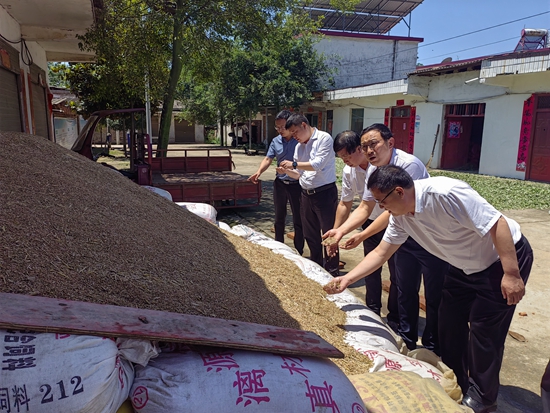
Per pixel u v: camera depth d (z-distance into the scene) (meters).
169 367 1.49
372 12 24.77
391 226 2.66
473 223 2.13
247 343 1.57
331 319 2.64
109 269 1.85
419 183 2.23
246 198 7.94
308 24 12.24
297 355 1.70
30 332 1.25
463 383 2.70
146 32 9.66
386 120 18.02
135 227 2.45
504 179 12.59
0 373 1.17
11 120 6.93
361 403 1.67
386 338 2.55
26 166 2.48
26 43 8.36
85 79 12.87
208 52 10.13
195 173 9.60
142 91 10.42
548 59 10.64
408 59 24.11
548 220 7.61
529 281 4.66
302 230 5.10
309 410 1.52
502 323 2.37
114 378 1.32
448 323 2.65
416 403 1.78
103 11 8.32
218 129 36.66
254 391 1.47
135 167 7.29
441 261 3.05
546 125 11.90
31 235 1.79
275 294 2.66
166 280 2.02
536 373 3.02
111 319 1.41
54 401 1.20
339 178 12.54
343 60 22.89
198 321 1.62
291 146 4.93
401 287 3.18
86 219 2.20
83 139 6.70
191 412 1.39
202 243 2.91
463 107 14.63
